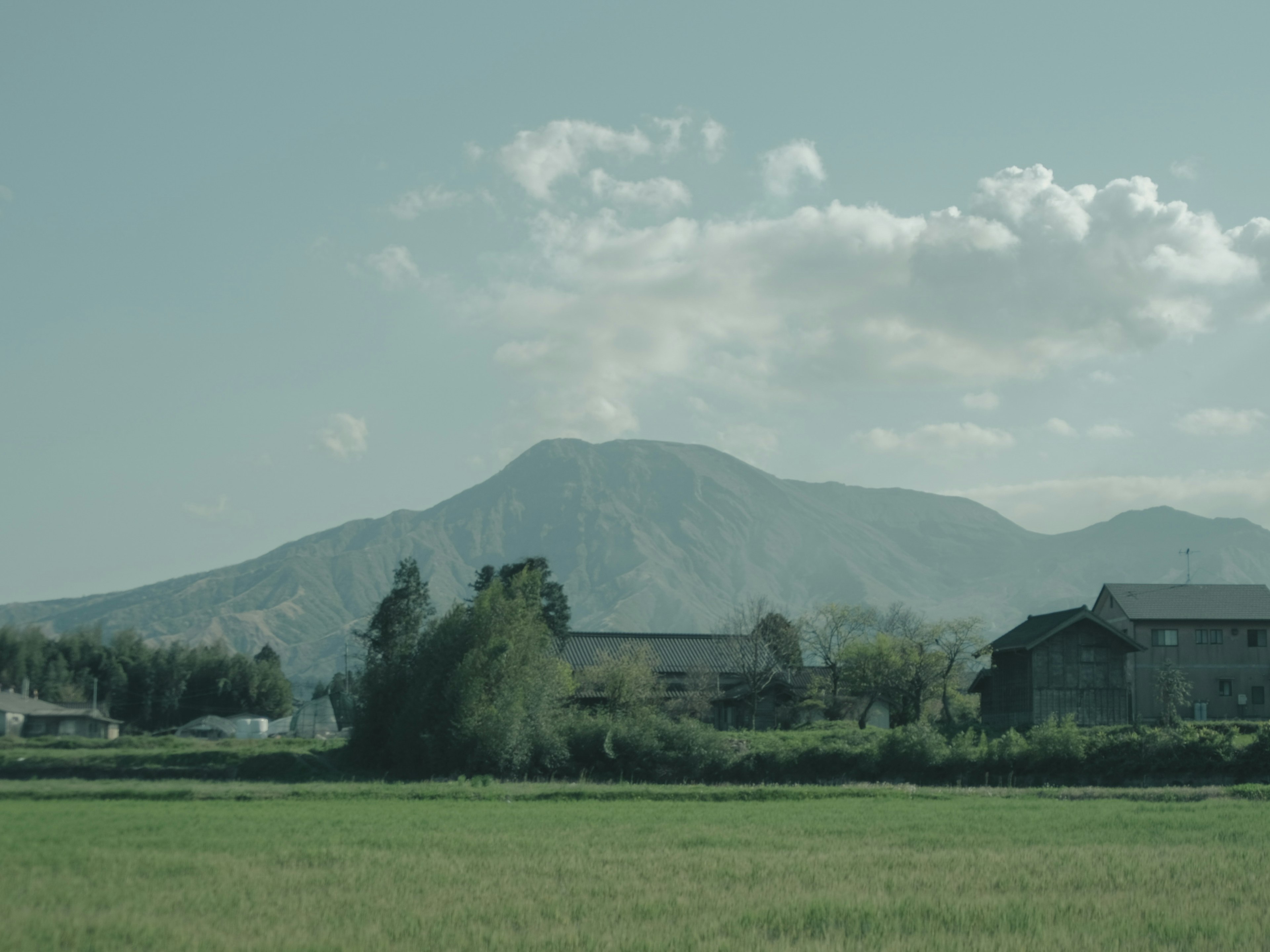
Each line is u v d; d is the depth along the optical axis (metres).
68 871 23.77
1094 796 44.41
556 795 45.41
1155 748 49.81
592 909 19.47
